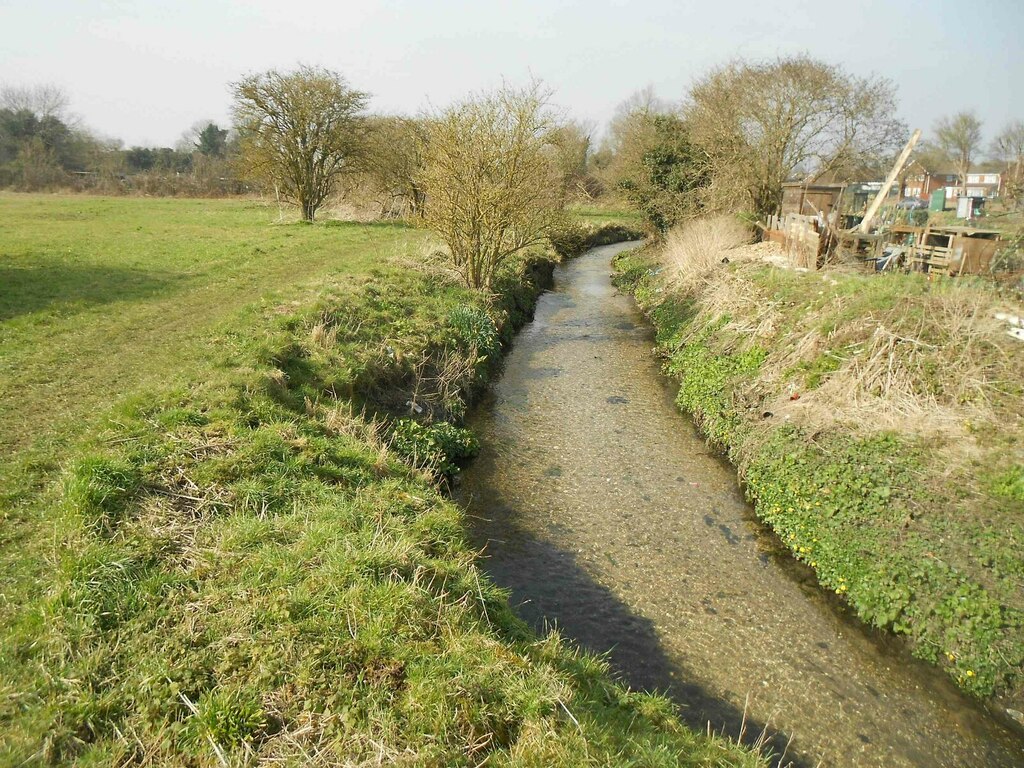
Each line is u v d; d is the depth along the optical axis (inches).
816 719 215.3
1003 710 212.8
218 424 277.7
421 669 172.1
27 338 391.9
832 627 256.2
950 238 471.5
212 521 221.9
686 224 896.9
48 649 163.2
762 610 265.7
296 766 142.9
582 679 205.6
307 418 318.0
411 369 444.5
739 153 824.9
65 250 708.0
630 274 971.3
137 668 162.1
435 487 314.3
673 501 349.7
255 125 1141.1
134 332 415.5
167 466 244.5
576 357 608.4
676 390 524.4
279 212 1221.1
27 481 235.8
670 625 256.5
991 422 300.4
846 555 276.1
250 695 158.2
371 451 306.3
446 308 571.8
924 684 227.9
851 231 589.9
